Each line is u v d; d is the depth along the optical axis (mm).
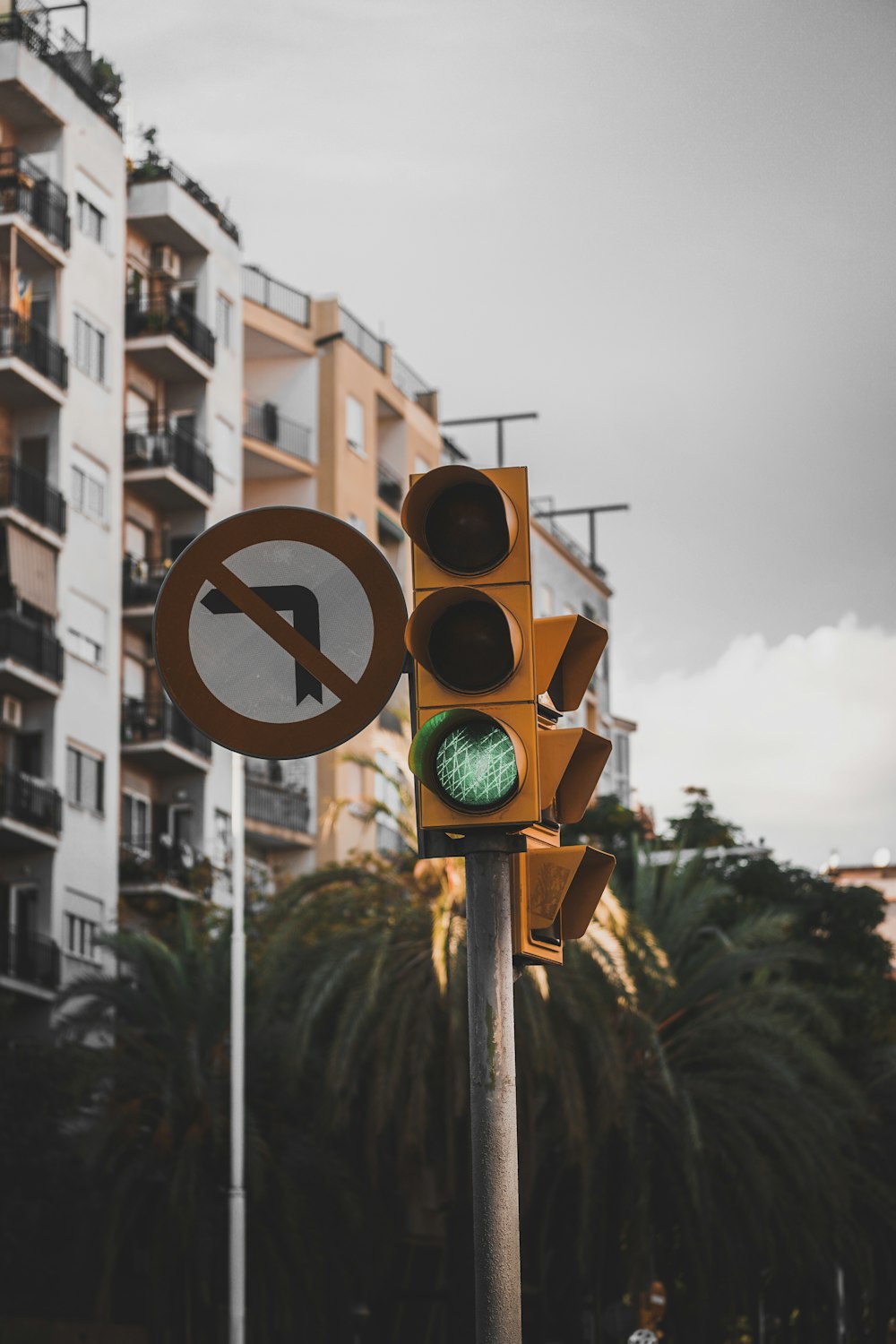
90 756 43562
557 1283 34844
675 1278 33844
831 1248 36281
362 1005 28969
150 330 47781
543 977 28078
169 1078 31625
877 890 46781
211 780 48000
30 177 42562
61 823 41750
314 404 56469
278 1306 32031
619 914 29250
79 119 44625
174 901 45500
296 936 30422
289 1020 33531
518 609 5320
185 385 49562
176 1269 31828
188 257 50188
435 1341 45156
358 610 5777
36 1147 33406
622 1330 31547
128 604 46531
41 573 42156
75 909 42281
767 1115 30516
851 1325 48031
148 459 47156
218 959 33406
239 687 5785
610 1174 31000
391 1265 35562
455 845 5250
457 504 5391
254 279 55531
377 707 5738
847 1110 33000
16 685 41250
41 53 43938
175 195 48750
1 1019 35906
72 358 43812
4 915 41406
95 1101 34219
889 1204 36312
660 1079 30594
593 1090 29641
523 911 5301
